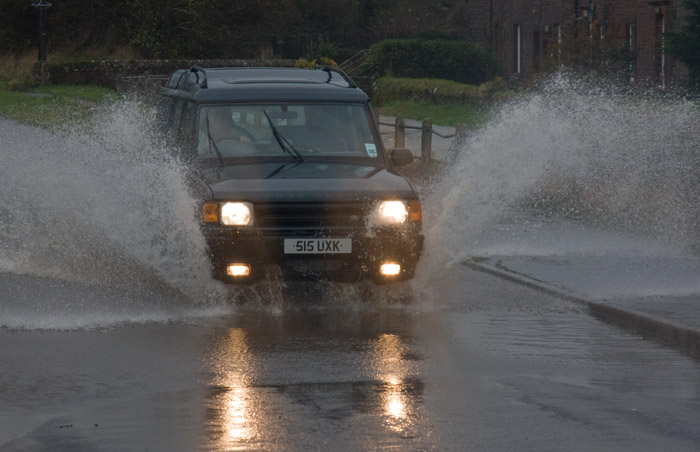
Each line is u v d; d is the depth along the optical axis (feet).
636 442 52.26
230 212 86.07
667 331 77.05
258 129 96.84
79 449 51.11
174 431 53.88
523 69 419.54
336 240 86.58
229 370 66.64
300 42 554.87
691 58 229.66
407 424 55.06
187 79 107.96
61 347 72.43
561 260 107.65
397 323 81.61
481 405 58.75
